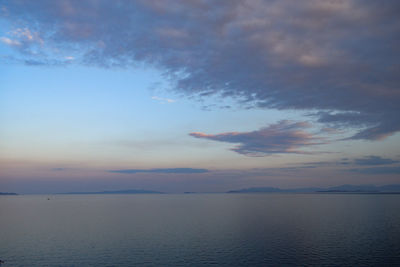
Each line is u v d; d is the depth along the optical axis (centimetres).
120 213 15738
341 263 5600
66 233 8950
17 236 8475
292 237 7981
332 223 10819
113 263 5703
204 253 6331
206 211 16762
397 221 11325
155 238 8012
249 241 7494
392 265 5481
